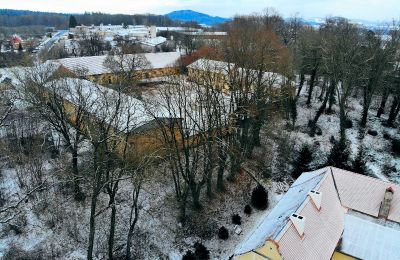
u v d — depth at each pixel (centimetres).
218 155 3928
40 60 6003
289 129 5853
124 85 4547
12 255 3328
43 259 3338
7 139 4478
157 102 4088
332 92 6188
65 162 4100
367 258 2764
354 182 3334
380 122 6150
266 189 4522
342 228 3027
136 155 3606
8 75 5606
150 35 18625
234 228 3884
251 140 4869
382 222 3075
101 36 17200
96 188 2872
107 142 3297
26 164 4250
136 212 3164
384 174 4894
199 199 4178
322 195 3066
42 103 3838
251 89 4684
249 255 2630
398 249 2795
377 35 6669
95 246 3497
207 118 3825
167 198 4097
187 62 8281
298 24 12450
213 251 3622
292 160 5125
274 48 5122
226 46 5269
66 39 16725
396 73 5978
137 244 3584
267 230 2852
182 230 3794
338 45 5606
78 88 4216
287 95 5306
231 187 4447
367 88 5834
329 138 5688
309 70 6750
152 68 8112
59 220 3691
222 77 4812
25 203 3816
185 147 4022
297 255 2512
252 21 10094
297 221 2633
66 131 3769
